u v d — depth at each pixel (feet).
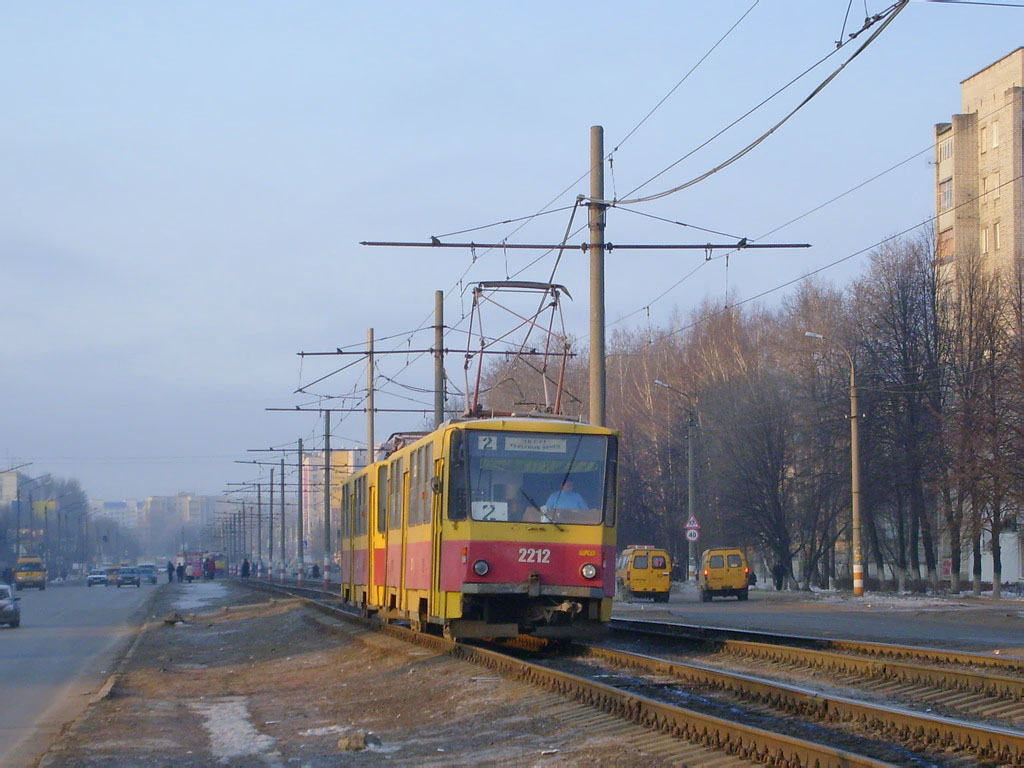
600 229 73.31
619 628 77.82
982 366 142.00
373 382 136.46
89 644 96.32
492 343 83.05
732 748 30.73
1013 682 40.47
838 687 45.70
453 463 58.54
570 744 34.32
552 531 57.67
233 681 63.41
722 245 71.77
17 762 39.14
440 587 58.70
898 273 162.20
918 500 161.48
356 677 58.70
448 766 32.71
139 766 35.96
